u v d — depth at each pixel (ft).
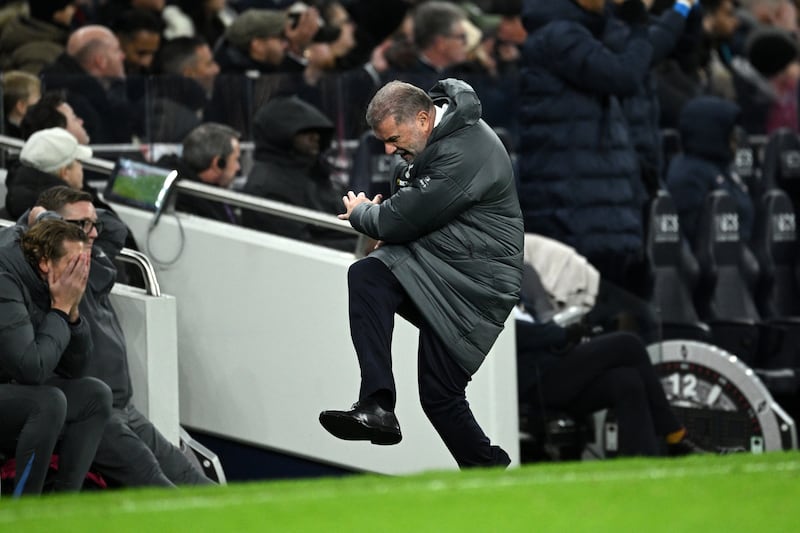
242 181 99.71
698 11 120.67
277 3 133.49
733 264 104.63
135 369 79.51
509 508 48.70
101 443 71.97
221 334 86.38
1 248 69.77
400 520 46.91
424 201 65.92
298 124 95.20
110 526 46.50
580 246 96.07
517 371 91.45
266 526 46.16
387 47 124.57
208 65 106.32
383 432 65.77
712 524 46.52
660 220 99.66
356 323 66.85
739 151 120.88
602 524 46.42
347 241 96.84
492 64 135.74
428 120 66.44
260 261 85.40
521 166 98.02
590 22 95.81
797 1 174.40
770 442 95.09
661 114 121.70
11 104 93.45
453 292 67.31
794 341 104.06
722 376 95.91
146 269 79.71
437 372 68.44
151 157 96.32
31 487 67.67
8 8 107.55
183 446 82.69
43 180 81.25
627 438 90.68
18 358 67.67
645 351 91.71
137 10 111.14
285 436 85.51
